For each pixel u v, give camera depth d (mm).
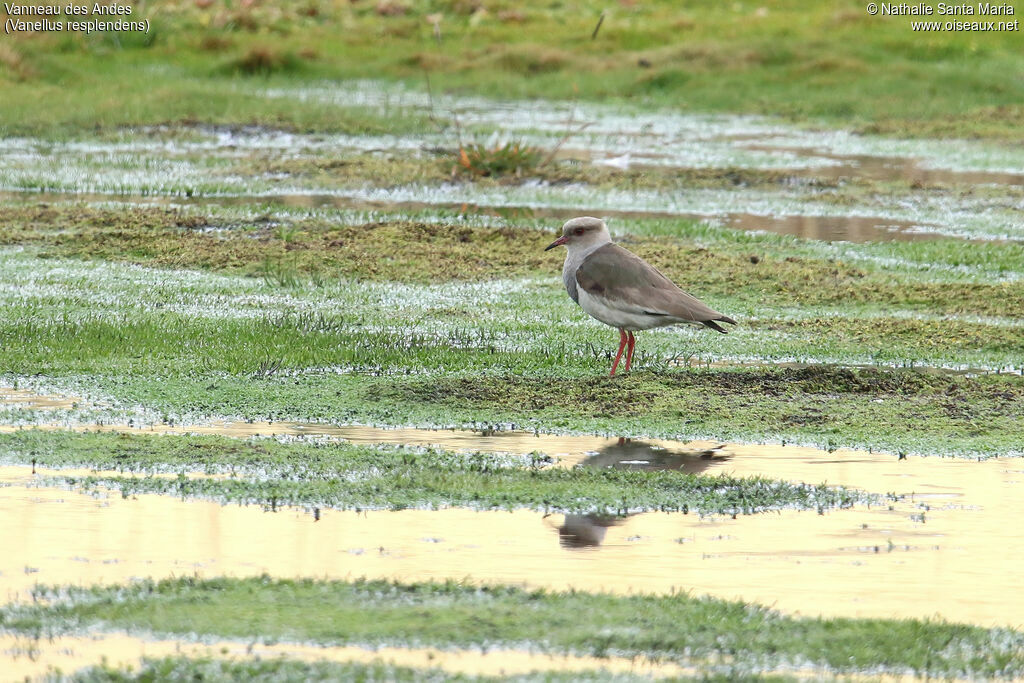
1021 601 8203
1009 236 23234
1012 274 19922
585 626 7473
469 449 11445
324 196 26109
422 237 21500
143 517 9453
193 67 45250
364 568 8508
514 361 14492
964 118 38656
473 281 18938
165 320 16062
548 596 7965
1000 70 44812
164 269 19203
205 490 10086
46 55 40469
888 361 15055
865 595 8250
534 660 7031
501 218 23734
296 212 23547
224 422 12172
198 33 50000
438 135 34469
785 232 23188
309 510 9688
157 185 26281
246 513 9586
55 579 8203
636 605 7840
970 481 10789
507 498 10047
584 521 9578
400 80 45406
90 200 24719
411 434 11898
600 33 50969
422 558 8711
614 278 13844
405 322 16391
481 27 53188
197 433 11758
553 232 22141
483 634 7332
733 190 27562
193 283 18312
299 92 42094
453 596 7934
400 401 12922
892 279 19234
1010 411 12914
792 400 13141
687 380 13758
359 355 14477
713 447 11664
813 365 14336
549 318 16797
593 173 28875
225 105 36188
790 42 46281
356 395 13141
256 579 8156
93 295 17422
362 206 24938
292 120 35156
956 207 25906
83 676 6699
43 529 9156
